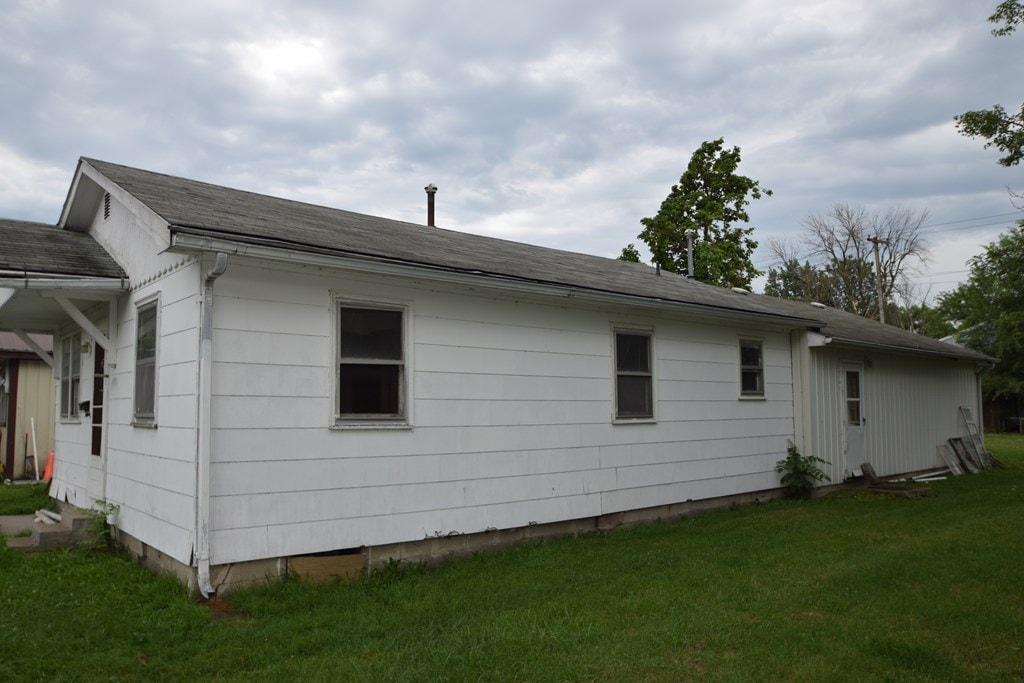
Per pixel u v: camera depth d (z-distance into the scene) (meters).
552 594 6.57
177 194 8.02
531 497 8.98
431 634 5.45
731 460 12.13
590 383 9.88
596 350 10.02
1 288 8.19
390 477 7.62
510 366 8.90
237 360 6.64
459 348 8.36
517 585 6.86
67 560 7.62
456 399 8.29
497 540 8.64
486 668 4.76
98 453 9.31
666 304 10.41
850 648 5.11
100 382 9.45
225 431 6.53
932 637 5.34
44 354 11.15
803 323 13.34
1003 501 12.15
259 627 5.68
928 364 18.36
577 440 9.62
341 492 7.24
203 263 6.48
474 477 8.38
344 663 4.86
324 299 7.27
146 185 8.20
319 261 6.78
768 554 8.11
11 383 16.16
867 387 15.52
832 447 14.13
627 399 10.49
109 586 6.66
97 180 8.62
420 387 7.96
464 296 8.45
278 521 6.79
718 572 7.33
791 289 53.31
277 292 6.94
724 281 30.50
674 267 31.55
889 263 47.38
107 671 4.79
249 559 6.58
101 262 8.76
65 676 4.67
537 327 9.25
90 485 9.52
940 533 9.15
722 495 11.89
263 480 6.73
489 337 8.69
